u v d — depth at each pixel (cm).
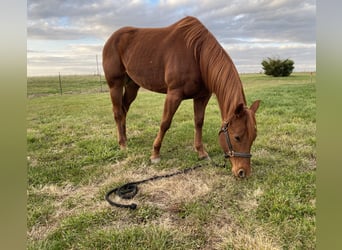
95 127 525
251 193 257
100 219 227
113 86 389
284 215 219
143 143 416
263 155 345
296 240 192
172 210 238
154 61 324
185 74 300
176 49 305
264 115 550
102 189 278
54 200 262
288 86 1019
